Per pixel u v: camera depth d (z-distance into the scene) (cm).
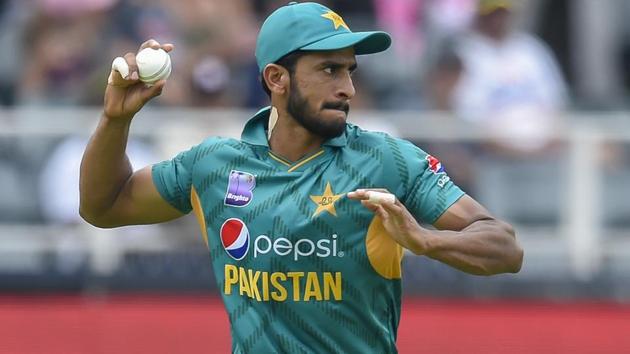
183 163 1542
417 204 1466
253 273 1485
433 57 3669
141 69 1475
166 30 3753
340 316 1472
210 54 3606
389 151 1472
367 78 3653
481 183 3247
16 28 3869
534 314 3203
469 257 1382
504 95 3525
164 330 3028
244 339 1498
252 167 1496
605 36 4356
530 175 3278
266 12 3869
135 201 1566
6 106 3784
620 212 3309
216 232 1513
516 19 3888
